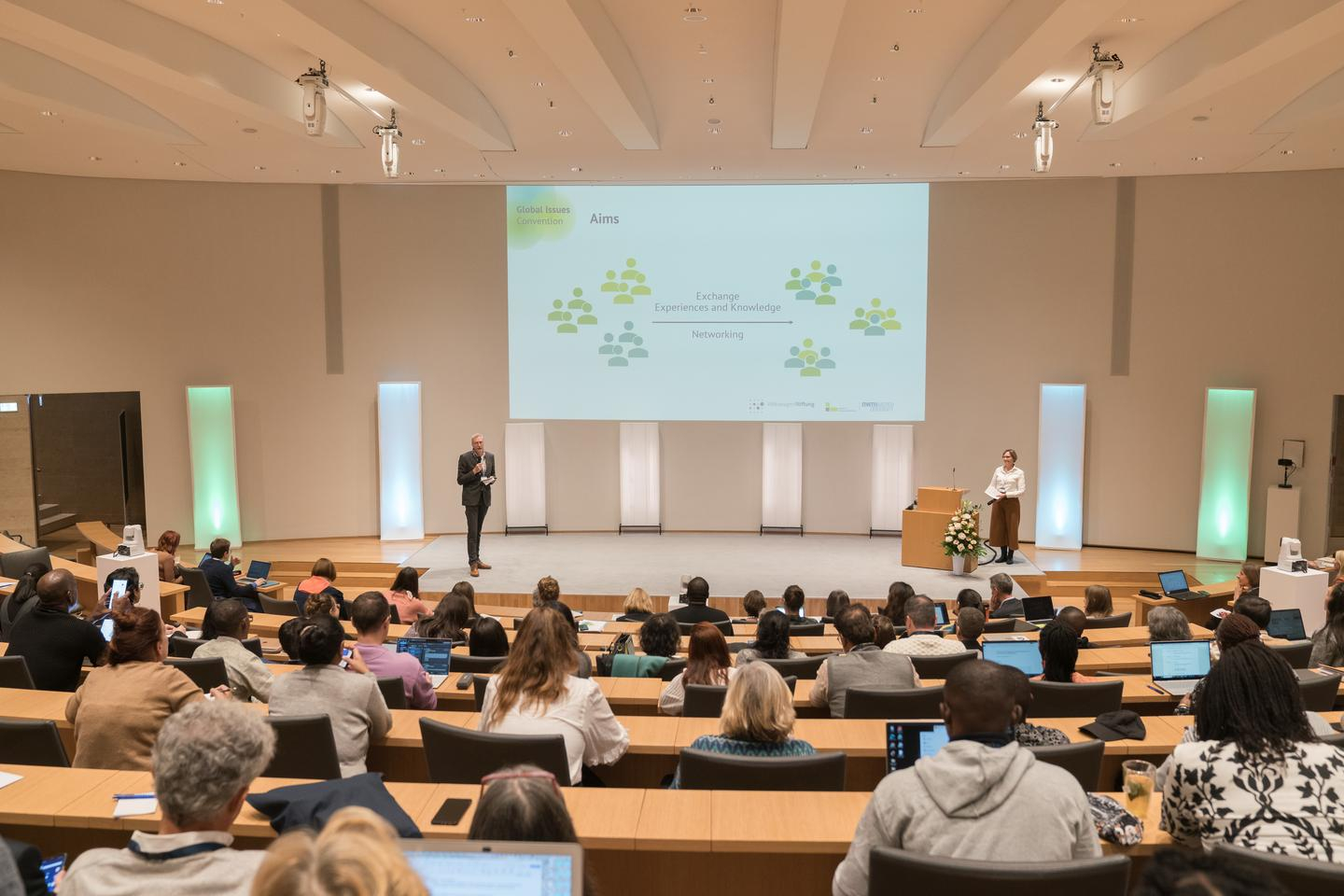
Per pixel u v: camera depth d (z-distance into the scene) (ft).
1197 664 18.44
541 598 24.44
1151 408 47.01
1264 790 8.66
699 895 10.85
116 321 45.68
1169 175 46.03
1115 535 48.01
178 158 41.22
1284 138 38.27
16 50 30.27
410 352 49.11
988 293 48.11
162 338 46.52
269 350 47.98
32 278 44.01
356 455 49.21
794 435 49.19
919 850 8.12
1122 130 36.32
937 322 48.44
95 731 12.94
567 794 11.03
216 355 47.32
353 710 13.42
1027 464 48.44
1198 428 46.34
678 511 50.29
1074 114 35.68
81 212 44.86
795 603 27.71
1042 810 8.04
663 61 32.12
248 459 48.03
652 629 20.38
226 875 7.46
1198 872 4.61
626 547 46.78
